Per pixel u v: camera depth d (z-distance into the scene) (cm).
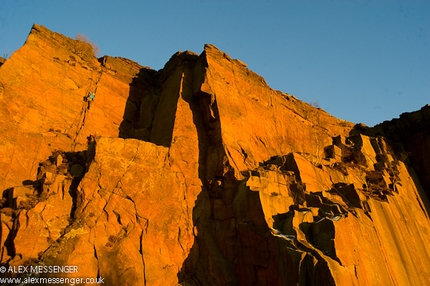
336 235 2198
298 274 2045
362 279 2170
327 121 4169
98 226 2147
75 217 2144
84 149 2752
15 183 2308
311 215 2430
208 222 2528
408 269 2702
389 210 2938
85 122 2905
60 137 2691
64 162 2456
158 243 2262
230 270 2361
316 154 3638
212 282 2278
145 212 2312
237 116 3086
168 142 2717
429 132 4153
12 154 2386
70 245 2008
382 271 2423
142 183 2388
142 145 2531
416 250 2944
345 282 2047
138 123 3238
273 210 2459
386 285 2375
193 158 2730
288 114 3684
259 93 3506
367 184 3312
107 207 2225
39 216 2061
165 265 2212
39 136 2578
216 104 2952
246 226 2380
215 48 3391
